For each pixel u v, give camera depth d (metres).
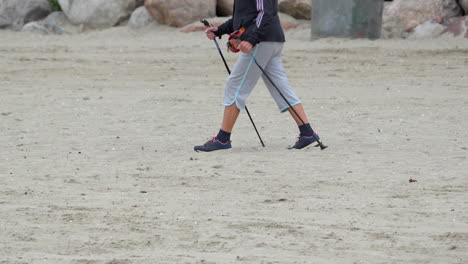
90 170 22.36
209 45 59.62
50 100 36.34
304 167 22.31
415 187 19.81
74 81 43.59
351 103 34.69
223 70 48.03
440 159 23.05
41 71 47.72
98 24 71.00
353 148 25.00
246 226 16.70
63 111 33.22
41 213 17.84
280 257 14.74
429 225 16.61
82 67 49.47
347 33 59.69
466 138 26.42
